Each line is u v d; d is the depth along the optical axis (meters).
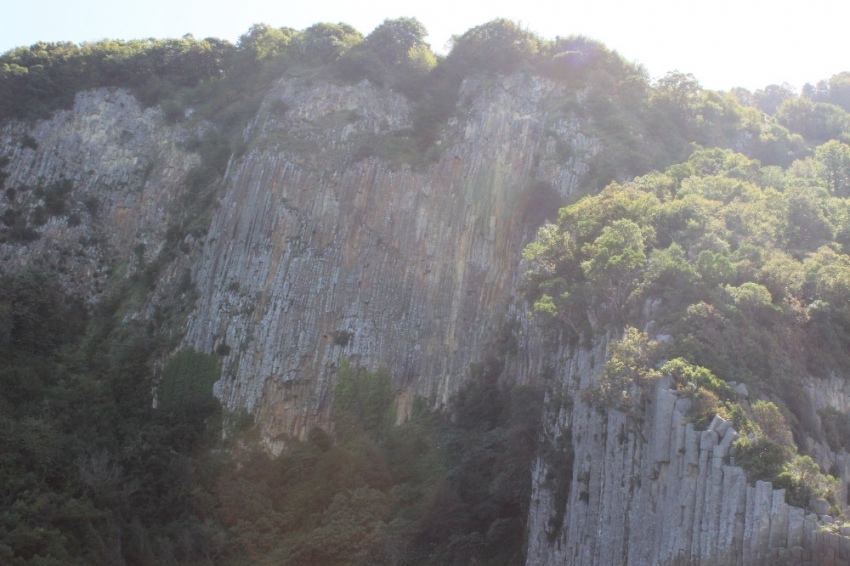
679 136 137.50
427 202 129.75
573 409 87.75
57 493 98.75
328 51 145.62
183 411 116.06
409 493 104.56
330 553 101.12
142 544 98.62
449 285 125.00
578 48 143.50
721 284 85.00
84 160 146.00
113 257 139.00
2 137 147.12
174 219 138.75
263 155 132.00
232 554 103.94
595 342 86.62
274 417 116.44
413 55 143.50
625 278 87.25
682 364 73.19
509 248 124.94
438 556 96.00
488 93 137.50
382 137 135.12
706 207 98.88
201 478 109.12
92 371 121.00
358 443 112.12
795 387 79.69
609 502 76.62
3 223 139.88
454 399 116.56
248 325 121.56
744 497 63.66
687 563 65.94
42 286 126.88
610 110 135.12
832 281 88.12
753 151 144.38
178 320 124.69
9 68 151.00
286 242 126.25
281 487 110.69
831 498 63.81
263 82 146.25
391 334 121.69
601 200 101.25
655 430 71.81
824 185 120.75
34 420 105.25
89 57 154.62
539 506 87.06
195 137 145.62
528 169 131.12
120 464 106.12
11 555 86.06
